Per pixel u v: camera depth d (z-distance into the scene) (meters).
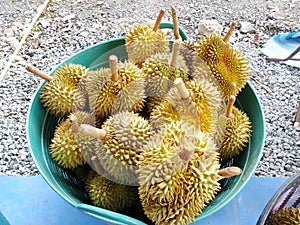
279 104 1.48
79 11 1.82
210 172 0.73
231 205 1.02
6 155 1.34
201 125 0.82
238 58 0.93
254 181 1.08
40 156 0.85
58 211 1.02
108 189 0.83
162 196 0.71
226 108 0.87
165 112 0.81
